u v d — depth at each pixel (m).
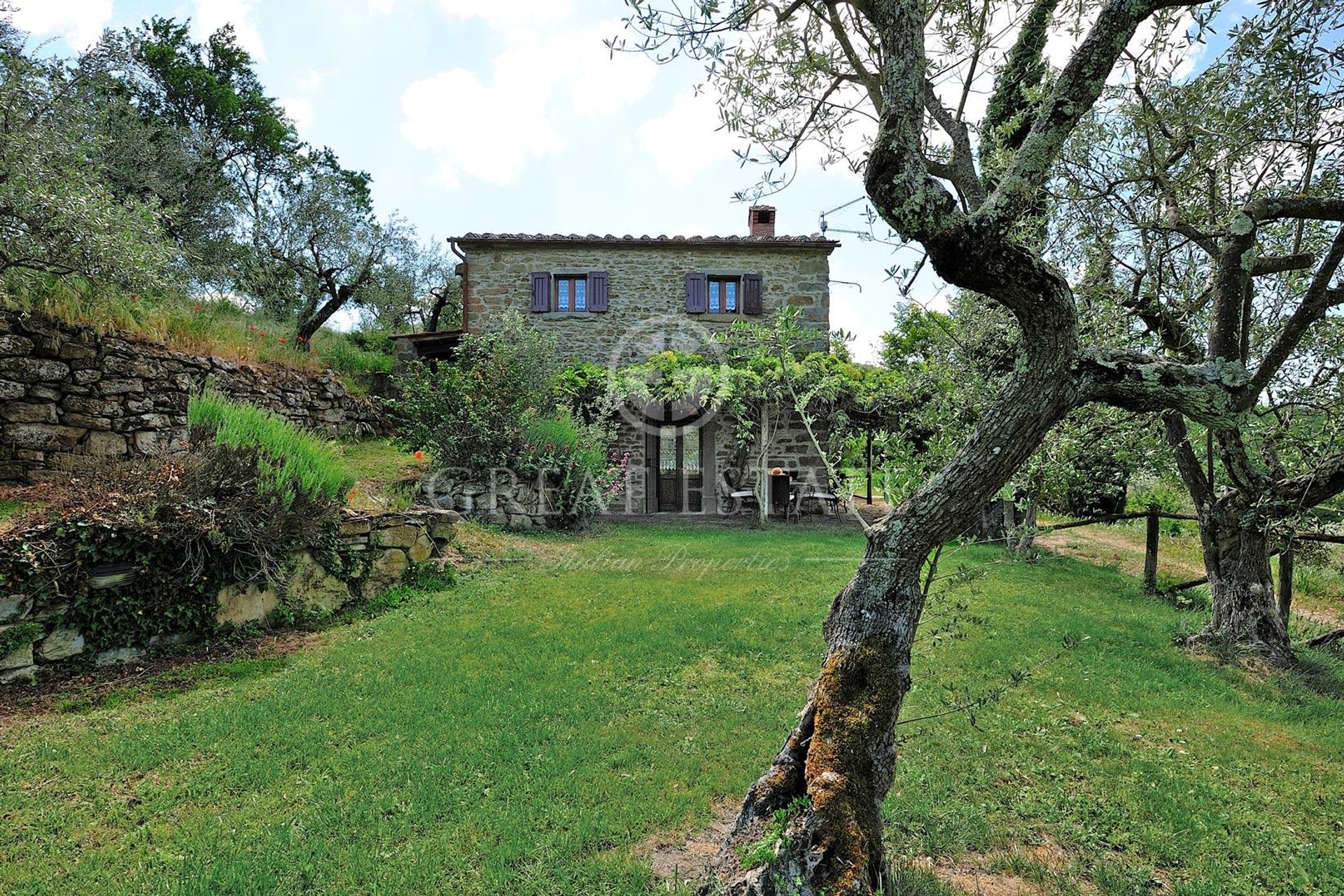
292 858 2.46
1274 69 3.12
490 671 4.34
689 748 3.37
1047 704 4.05
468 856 2.50
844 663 2.10
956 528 2.13
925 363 6.55
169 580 4.65
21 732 3.48
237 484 5.13
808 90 2.80
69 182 6.29
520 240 12.99
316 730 3.49
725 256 13.49
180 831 2.64
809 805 1.91
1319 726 3.88
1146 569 7.14
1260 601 5.12
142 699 3.95
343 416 11.66
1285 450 4.94
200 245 14.32
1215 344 3.93
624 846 2.60
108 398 7.32
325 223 16.52
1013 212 1.82
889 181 1.84
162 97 20.22
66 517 4.33
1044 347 2.00
